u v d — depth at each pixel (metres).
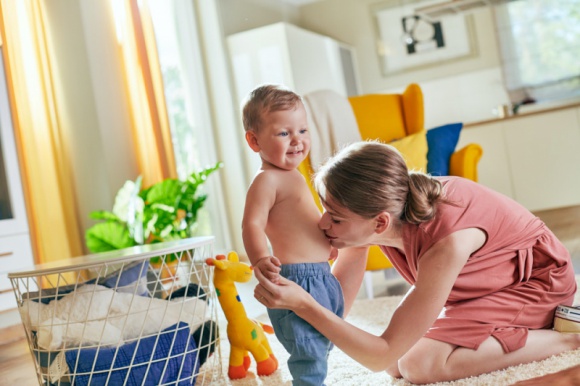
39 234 3.71
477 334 1.59
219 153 5.80
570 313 1.63
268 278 1.32
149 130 4.67
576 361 1.56
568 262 1.76
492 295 1.66
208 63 5.80
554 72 6.30
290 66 5.68
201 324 1.78
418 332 1.43
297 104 1.46
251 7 6.35
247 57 5.84
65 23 4.33
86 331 1.63
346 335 1.37
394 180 1.45
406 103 3.57
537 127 5.46
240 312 1.82
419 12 5.38
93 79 4.34
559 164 5.43
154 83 4.77
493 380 1.51
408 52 6.90
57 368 1.61
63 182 4.00
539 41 6.32
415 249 1.55
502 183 5.59
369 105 3.59
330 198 1.43
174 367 1.68
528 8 6.33
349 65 7.00
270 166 1.48
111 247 3.88
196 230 5.56
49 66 4.01
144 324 1.65
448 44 6.71
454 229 1.53
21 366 2.58
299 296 1.34
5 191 3.58
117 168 4.42
